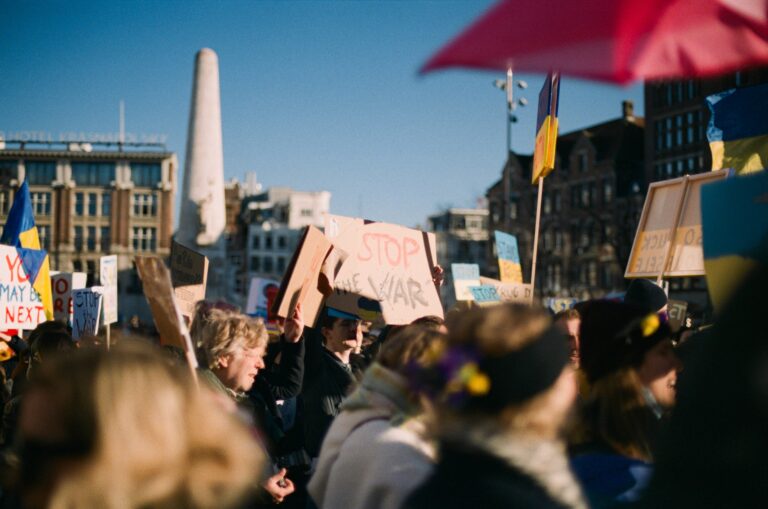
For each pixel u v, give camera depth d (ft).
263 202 394.52
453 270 27.68
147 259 10.31
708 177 16.33
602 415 8.94
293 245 346.95
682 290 165.48
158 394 5.97
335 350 18.52
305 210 363.97
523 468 6.49
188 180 109.50
